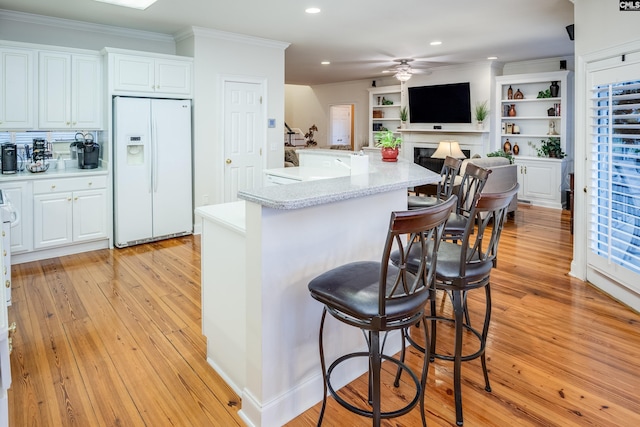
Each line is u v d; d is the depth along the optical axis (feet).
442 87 27.63
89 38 16.33
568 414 6.69
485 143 26.45
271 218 6.09
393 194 8.29
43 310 10.44
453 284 6.47
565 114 24.06
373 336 5.24
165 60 16.33
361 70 28.50
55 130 15.31
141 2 13.21
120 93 15.40
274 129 20.01
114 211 15.96
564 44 20.65
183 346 8.79
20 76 14.05
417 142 29.86
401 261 5.16
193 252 15.43
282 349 6.48
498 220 6.75
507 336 9.26
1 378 3.40
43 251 14.58
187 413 6.73
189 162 17.35
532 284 12.37
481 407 6.87
